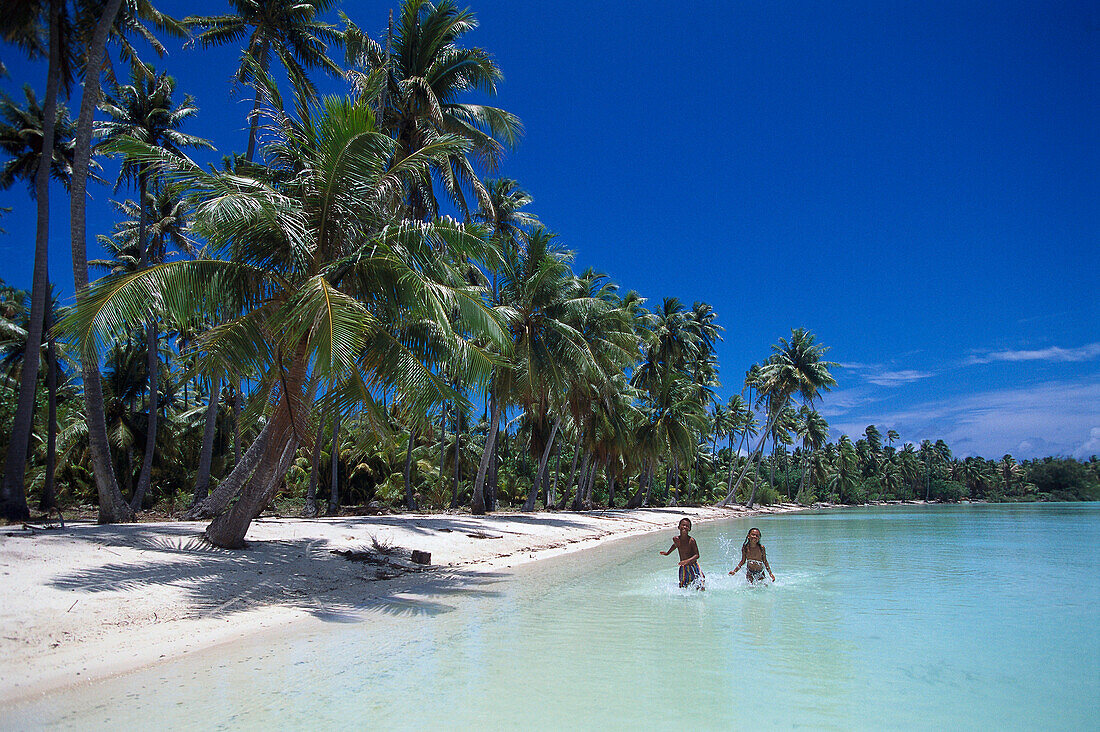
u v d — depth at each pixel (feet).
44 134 54.24
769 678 19.98
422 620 28.76
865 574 45.68
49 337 32.37
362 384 40.06
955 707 17.43
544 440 115.85
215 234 36.81
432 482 135.85
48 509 67.46
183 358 37.42
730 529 102.83
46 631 22.76
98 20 54.90
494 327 40.01
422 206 72.64
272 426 40.65
